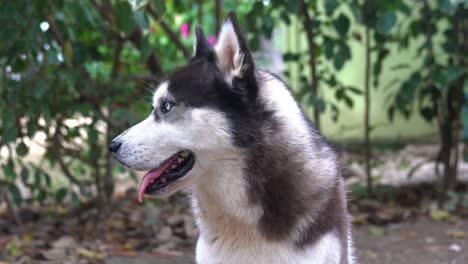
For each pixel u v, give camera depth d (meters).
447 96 2.75
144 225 2.49
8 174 2.37
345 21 2.47
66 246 2.32
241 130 1.67
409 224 2.59
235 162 1.68
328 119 4.30
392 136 4.18
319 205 1.68
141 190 1.69
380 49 2.76
